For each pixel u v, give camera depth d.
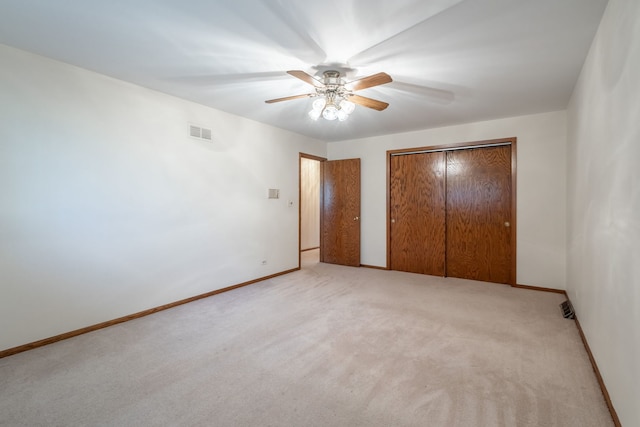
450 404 1.72
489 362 2.16
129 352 2.30
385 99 3.33
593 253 2.20
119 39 2.14
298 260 5.13
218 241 3.78
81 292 2.63
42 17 1.88
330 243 5.70
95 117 2.69
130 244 2.95
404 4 1.72
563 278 3.78
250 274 4.23
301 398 1.77
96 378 1.96
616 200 1.66
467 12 1.80
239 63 2.50
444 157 4.59
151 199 3.11
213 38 2.12
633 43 1.42
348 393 1.81
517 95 3.21
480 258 4.38
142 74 2.73
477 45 2.19
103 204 2.76
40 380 1.93
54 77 2.45
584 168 2.55
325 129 4.74
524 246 4.01
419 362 2.16
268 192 4.50
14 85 2.27
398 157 5.01
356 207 5.37
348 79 2.73
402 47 2.21
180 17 1.87
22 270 2.32
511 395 1.79
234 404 1.71
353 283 4.26
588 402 1.73
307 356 2.24
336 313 3.09
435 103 3.46
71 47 2.26
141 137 3.01
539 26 1.95
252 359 2.20
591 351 2.17
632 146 1.43
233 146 3.94
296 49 2.25
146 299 3.07
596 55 2.05
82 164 2.62
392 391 1.83
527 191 3.97
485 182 4.31
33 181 2.36
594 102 2.16
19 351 2.29
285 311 3.15
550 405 1.71
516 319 2.94
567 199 3.57
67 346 2.39
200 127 3.54
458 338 2.53
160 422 1.57
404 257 4.98
